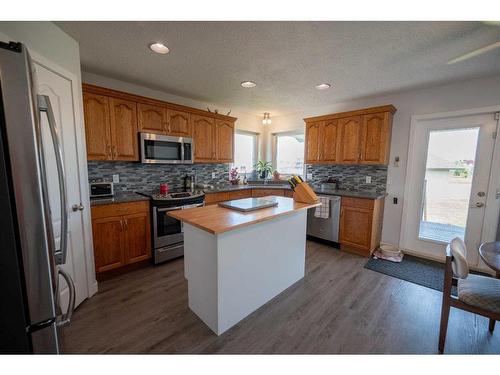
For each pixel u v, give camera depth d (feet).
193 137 10.91
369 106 11.18
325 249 10.93
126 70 8.07
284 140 15.71
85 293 6.71
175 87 9.84
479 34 5.56
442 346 4.98
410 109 9.99
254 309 6.30
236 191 12.49
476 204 8.84
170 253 9.30
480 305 4.57
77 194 6.36
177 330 5.58
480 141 8.62
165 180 11.16
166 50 6.60
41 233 2.69
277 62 7.28
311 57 6.91
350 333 5.53
